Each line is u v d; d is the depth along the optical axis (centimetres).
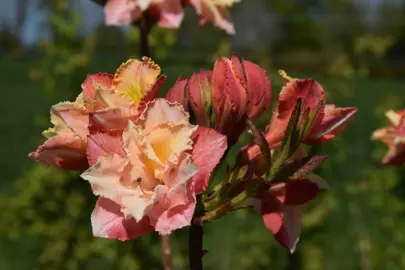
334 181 128
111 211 39
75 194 109
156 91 40
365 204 138
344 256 136
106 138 40
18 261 137
